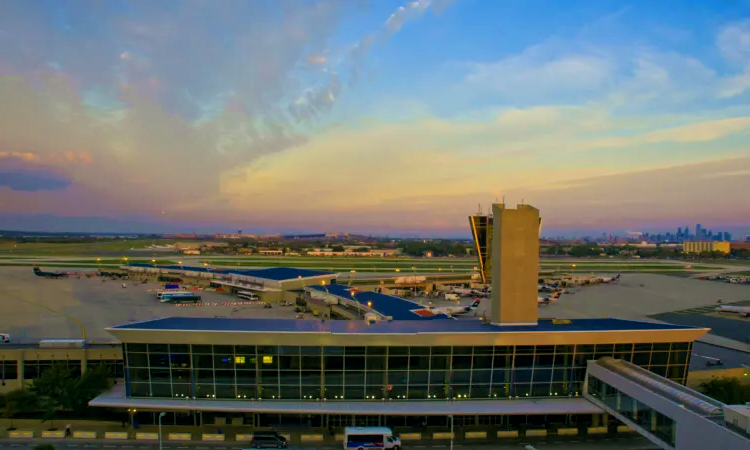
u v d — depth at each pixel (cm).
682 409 4150
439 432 5556
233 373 5631
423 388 5681
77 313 13188
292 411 5341
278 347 5581
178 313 13175
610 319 6675
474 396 5725
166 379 5678
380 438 5088
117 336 5547
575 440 5428
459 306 14388
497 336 5584
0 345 7025
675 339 5841
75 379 6284
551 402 5666
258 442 5194
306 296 14650
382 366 5634
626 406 5006
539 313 13825
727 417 3769
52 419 5956
